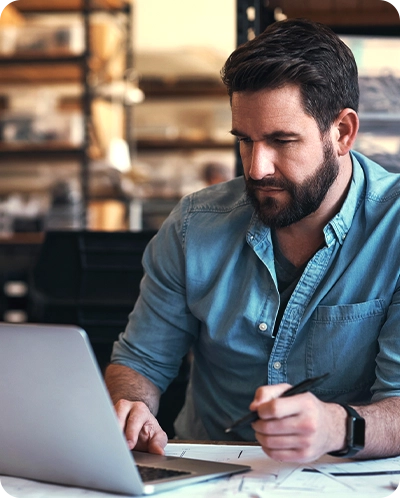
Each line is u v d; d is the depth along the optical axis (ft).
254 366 4.69
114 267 6.40
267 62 3.97
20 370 3.16
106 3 16.80
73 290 6.38
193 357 5.18
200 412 5.06
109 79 17.01
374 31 7.17
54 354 3.03
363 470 3.46
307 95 4.05
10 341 3.12
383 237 4.47
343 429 3.40
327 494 3.08
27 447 3.31
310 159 4.12
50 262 6.50
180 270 4.87
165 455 3.77
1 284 14.35
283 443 3.19
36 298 6.46
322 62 4.11
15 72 16.74
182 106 18.30
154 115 18.39
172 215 5.07
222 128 18.10
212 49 17.99
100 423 3.02
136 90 17.29
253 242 4.60
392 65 6.75
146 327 4.95
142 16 19.62
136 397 4.66
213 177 17.17
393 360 4.15
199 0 19.51
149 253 5.08
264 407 3.16
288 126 4.02
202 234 4.83
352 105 4.37
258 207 4.25
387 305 4.40
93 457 3.11
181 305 4.90
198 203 4.99
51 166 17.66
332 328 4.46
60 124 16.11
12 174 17.81
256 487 3.19
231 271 4.70
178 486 3.18
